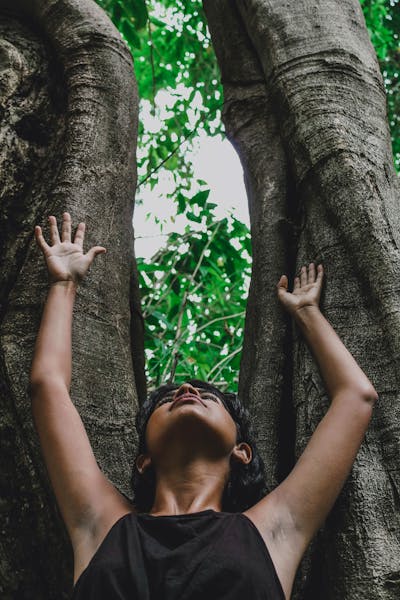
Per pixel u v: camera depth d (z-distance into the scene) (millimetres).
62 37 3895
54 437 2576
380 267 3039
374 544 2529
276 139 3926
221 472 2629
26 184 3572
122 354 3240
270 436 3131
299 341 3170
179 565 2197
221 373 6141
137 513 2508
